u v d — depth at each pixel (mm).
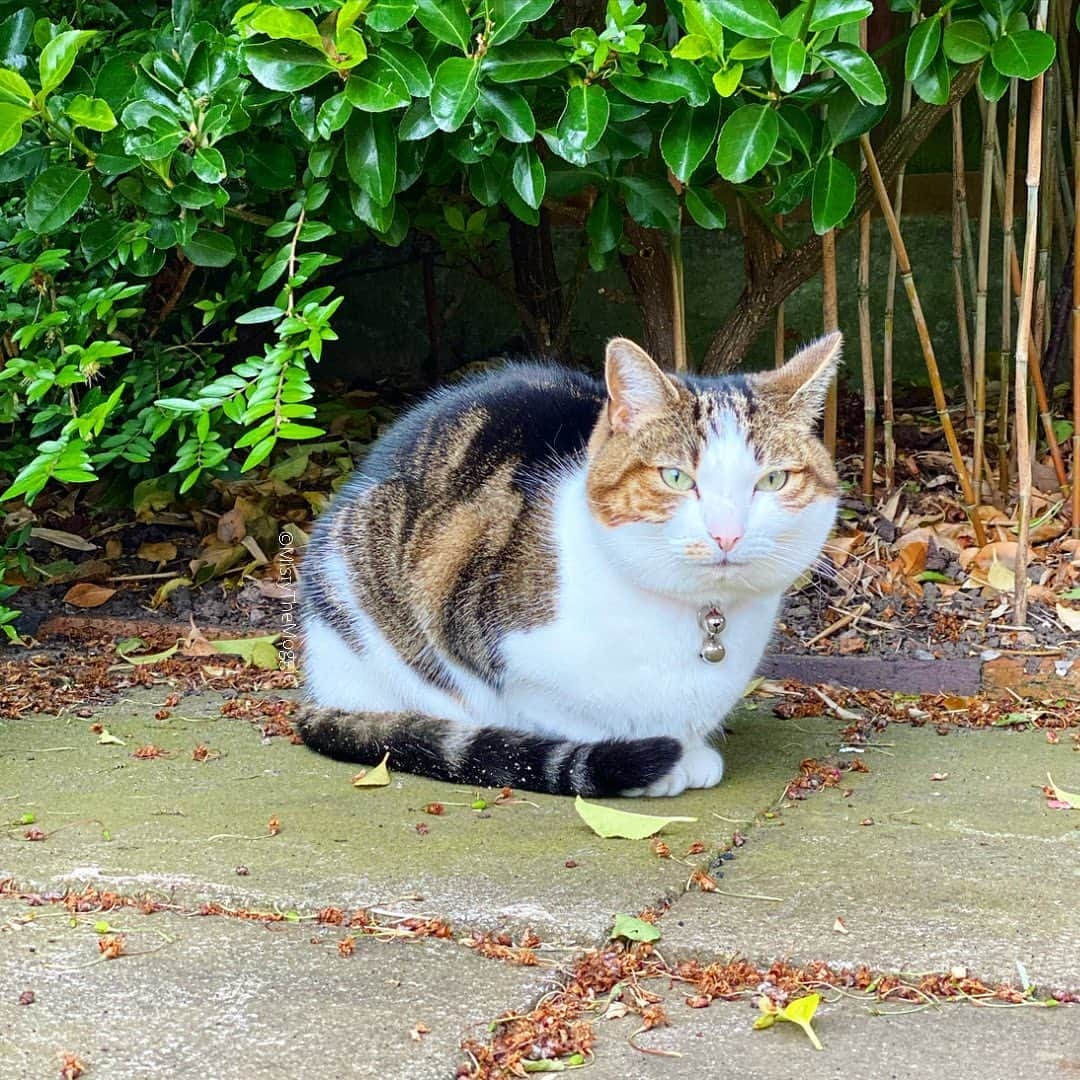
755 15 1656
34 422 1877
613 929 1424
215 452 1691
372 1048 1343
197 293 2104
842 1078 1326
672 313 1980
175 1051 1342
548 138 1703
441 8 1648
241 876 1480
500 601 1598
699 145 1720
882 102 1670
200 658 1844
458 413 1683
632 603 1565
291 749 1669
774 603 1602
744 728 1709
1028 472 1829
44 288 1844
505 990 1383
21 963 1404
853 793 1592
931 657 1816
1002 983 1384
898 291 2383
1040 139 1825
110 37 1906
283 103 1775
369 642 1670
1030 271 1813
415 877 1479
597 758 1580
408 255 2471
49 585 1969
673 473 1529
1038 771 1621
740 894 1462
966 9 1780
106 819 1553
